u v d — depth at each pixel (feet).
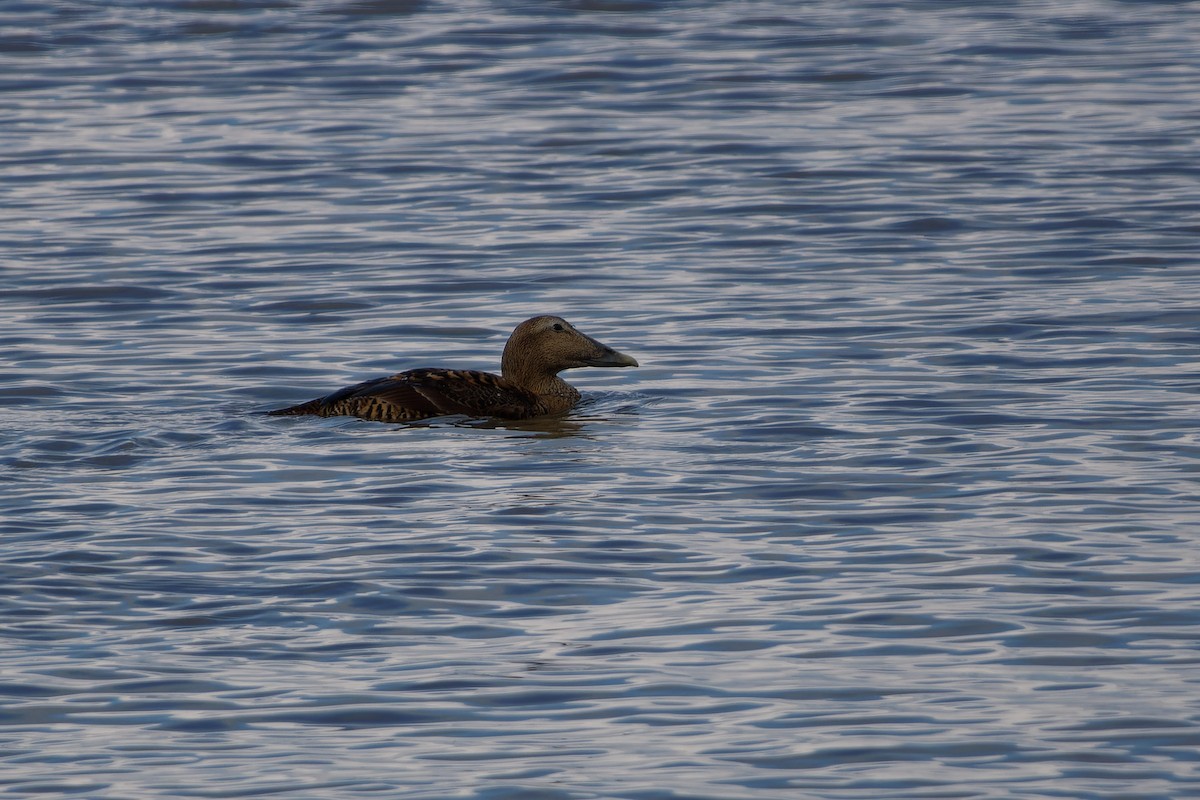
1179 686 43.21
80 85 147.95
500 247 101.91
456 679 44.21
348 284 94.12
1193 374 74.02
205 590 50.26
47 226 107.24
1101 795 37.81
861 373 75.97
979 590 49.85
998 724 41.37
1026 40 162.30
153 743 40.70
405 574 51.47
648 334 84.12
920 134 129.39
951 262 96.48
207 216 109.70
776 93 143.95
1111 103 137.69
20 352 80.79
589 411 72.28
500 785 38.52
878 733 40.98
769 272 95.45
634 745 40.47
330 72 152.46
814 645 46.11
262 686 43.80
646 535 55.16
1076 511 56.75
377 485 60.85
